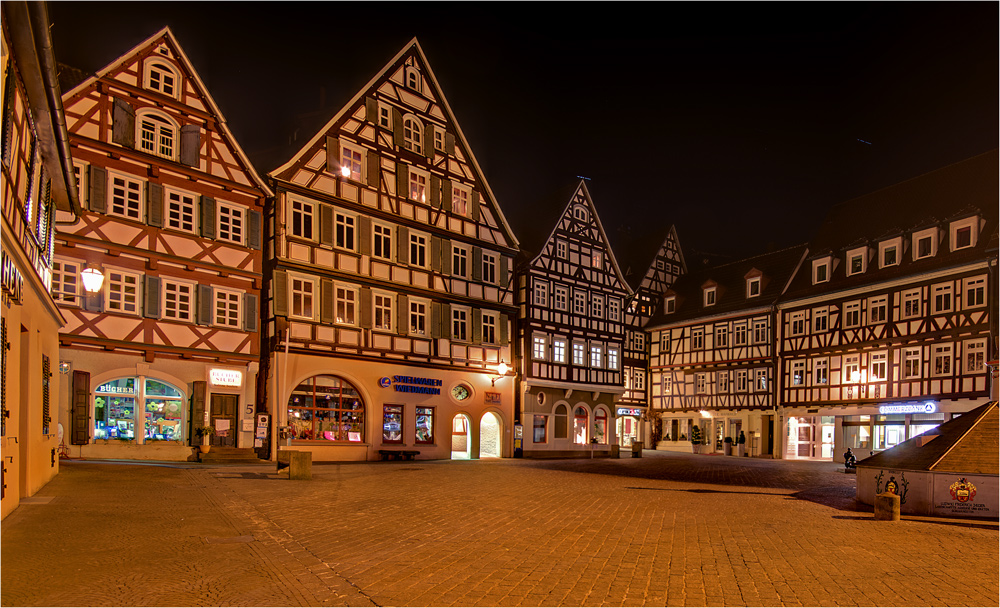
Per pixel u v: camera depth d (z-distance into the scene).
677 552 8.14
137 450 19.22
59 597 5.29
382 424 25.06
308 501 11.80
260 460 21.12
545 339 31.69
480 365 28.95
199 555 7.03
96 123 19.16
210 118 21.78
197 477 14.73
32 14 7.66
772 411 35.69
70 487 11.47
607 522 10.48
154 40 20.72
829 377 33.09
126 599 5.36
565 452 31.88
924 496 11.96
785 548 8.53
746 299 38.59
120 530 8.05
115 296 19.17
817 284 34.62
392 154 26.58
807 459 33.91
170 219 20.48
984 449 12.01
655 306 45.56
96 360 18.59
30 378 9.99
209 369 20.83
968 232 28.06
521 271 31.52
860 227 34.47
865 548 8.62
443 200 28.36
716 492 15.60
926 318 28.89
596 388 33.69
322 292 23.56
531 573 6.87
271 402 21.98
